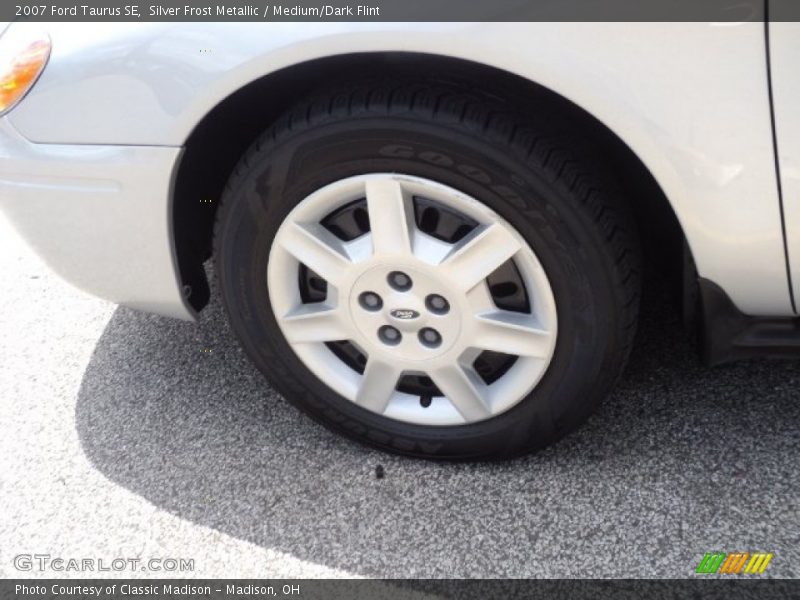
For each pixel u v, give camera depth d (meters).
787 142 1.45
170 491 2.09
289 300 1.92
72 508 2.09
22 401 2.46
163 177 1.78
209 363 2.48
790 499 1.82
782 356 1.73
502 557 1.81
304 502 2.01
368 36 1.51
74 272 2.04
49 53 1.76
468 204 1.65
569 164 1.60
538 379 1.82
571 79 1.47
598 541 1.81
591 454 2.01
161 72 1.67
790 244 1.54
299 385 2.05
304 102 1.70
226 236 1.88
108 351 2.61
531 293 1.75
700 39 1.41
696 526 1.80
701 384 2.14
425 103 1.58
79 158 1.81
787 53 1.39
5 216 2.02
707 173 1.50
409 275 1.76
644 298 2.39
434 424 1.97
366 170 1.68
